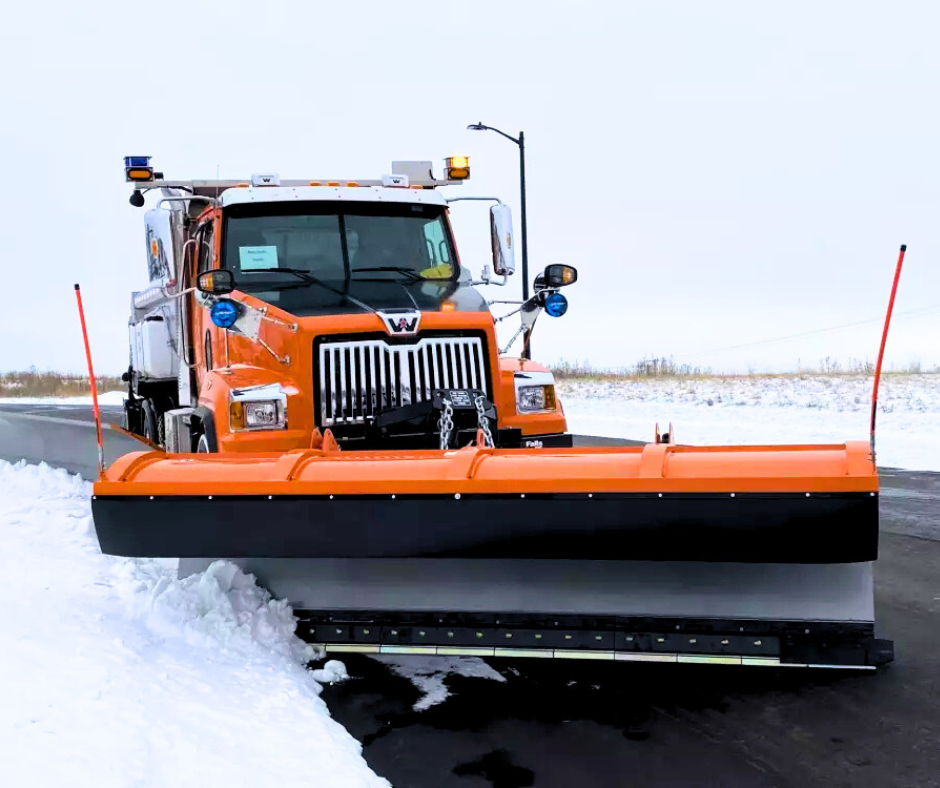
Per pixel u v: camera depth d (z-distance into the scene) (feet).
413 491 15.46
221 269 22.70
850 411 68.90
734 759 13.37
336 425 20.97
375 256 25.25
